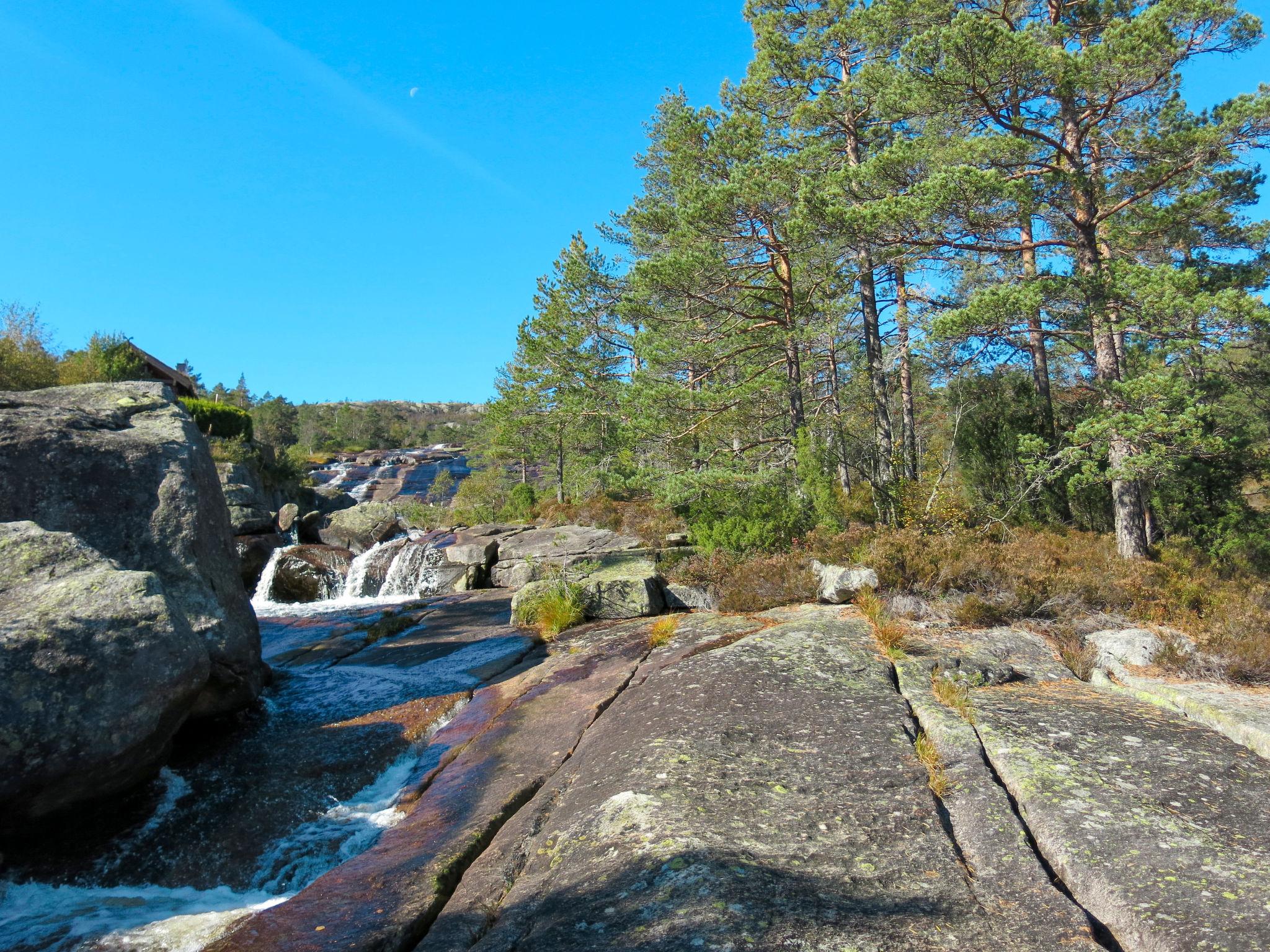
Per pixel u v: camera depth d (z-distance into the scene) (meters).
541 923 3.41
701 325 21.05
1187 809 4.29
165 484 7.58
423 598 17.67
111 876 4.84
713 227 18.33
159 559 7.18
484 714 7.62
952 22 13.48
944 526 12.88
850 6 20.97
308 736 7.24
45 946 3.90
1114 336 13.61
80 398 8.48
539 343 30.20
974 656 7.69
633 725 6.20
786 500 15.98
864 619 9.36
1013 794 4.66
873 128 20.61
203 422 30.64
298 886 4.77
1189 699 6.32
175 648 5.47
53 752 4.68
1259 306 11.01
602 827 4.30
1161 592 9.41
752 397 20.44
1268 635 7.66
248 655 8.05
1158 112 14.93
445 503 47.91
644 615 11.59
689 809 4.39
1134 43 11.88
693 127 19.64
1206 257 17.00
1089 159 14.91
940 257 15.87
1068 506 16.28
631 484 24.30
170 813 5.62
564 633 11.05
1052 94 13.48
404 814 5.64
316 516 25.78
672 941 3.02
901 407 21.77
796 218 15.70
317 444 90.62
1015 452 15.70
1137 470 12.09
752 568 12.17
